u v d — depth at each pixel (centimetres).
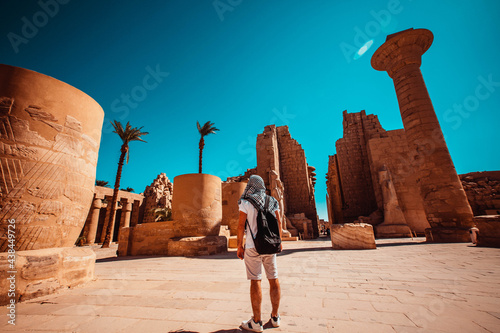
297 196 2536
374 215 1722
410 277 364
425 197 1050
